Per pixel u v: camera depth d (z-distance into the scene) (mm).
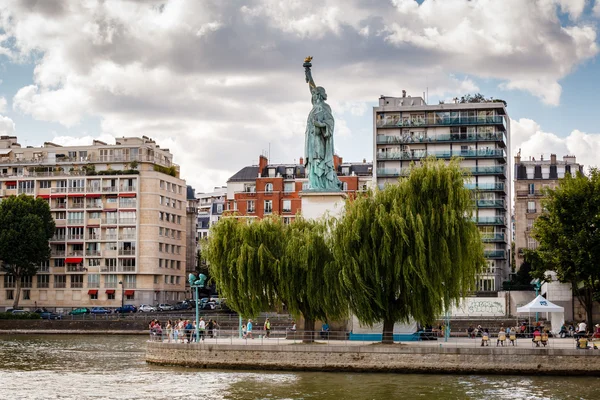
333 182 78188
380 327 72625
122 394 52594
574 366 58312
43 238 137000
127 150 153625
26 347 90875
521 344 65438
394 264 61375
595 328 73750
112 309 132500
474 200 64875
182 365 66000
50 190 150250
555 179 140125
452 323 95500
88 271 148625
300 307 66438
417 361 60156
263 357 63062
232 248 67438
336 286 63312
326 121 78375
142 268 146750
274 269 65688
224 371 62938
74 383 57719
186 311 127250
